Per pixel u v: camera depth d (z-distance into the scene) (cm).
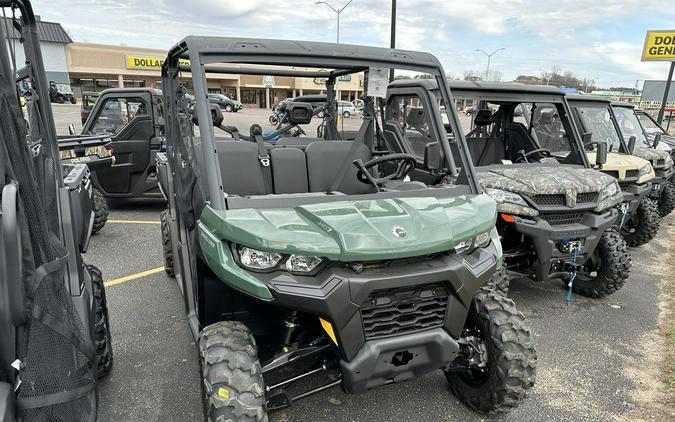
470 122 589
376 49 296
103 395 307
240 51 255
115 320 409
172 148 346
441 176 319
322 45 281
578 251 441
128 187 748
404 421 288
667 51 2075
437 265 231
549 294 508
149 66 4466
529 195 433
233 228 220
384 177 333
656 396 326
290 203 247
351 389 225
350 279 212
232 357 216
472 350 278
